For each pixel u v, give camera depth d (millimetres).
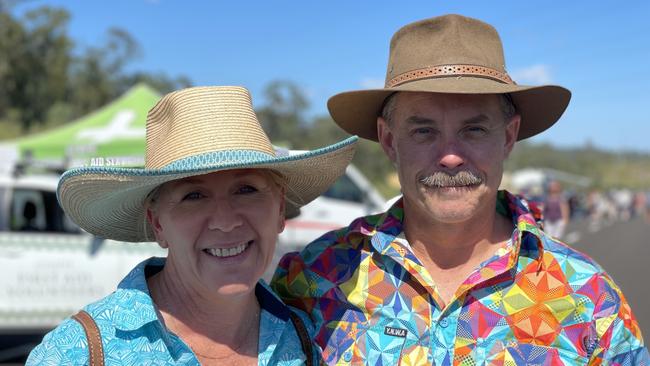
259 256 1825
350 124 2332
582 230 25516
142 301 1697
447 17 1956
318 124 48156
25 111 38875
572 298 1854
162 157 1760
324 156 1871
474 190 1915
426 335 1944
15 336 6730
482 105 1909
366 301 2031
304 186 2113
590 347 1821
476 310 1900
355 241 2145
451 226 1978
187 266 1764
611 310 1820
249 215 1775
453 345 1895
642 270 12148
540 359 1843
